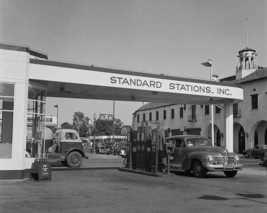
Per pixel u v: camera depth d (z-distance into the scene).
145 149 18.31
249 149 39.09
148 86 20.25
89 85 18.42
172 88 21.25
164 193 11.43
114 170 20.36
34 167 14.72
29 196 10.59
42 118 17.38
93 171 19.64
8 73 14.57
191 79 22.11
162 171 17.12
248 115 43.16
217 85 23.34
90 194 11.05
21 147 14.56
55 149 23.33
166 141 18.72
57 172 18.94
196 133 52.41
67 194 11.02
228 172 17.09
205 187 13.01
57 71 17.11
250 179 15.98
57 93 22.19
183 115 55.62
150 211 8.55
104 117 60.94
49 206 9.06
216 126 49.66
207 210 8.74
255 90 42.22
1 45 14.50
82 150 23.47
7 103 15.01
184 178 16.22
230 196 10.95
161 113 62.06
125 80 19.41
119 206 9.14
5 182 13.87
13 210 8.55
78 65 17.80
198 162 16.67
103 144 54.72
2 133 15.04
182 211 8.59
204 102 26.84
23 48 14.90
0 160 14.17
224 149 16.89
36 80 16.77
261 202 9.91
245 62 48.22
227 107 26.03
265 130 42.38
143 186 13.12
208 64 32.72
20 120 14.66
